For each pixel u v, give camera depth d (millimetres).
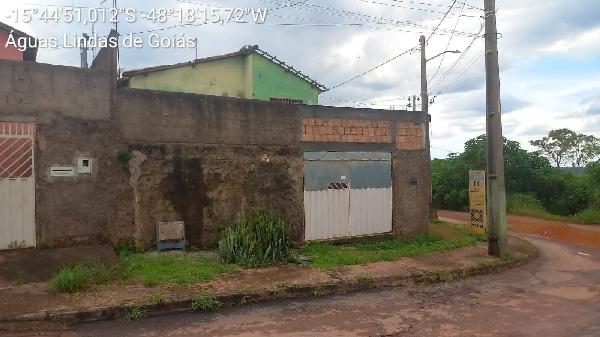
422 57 20859
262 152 11328
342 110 12422
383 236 13023
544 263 11875
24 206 8836
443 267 10078
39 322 6035
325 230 12164
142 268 8477
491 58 11602
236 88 21969
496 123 11625
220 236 10734
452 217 23891
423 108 20812
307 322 6586
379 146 13008
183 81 20797
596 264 11828
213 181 10727
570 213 26172
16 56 17297
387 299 7992
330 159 12242
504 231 11555
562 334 6281
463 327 6512
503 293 8578
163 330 6078
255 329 6211
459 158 29844
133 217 9852
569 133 46875
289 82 23438
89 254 8789
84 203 9352
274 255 9633
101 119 9523
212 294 7277
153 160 10055
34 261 8219
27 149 8867
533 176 27875
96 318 6352
